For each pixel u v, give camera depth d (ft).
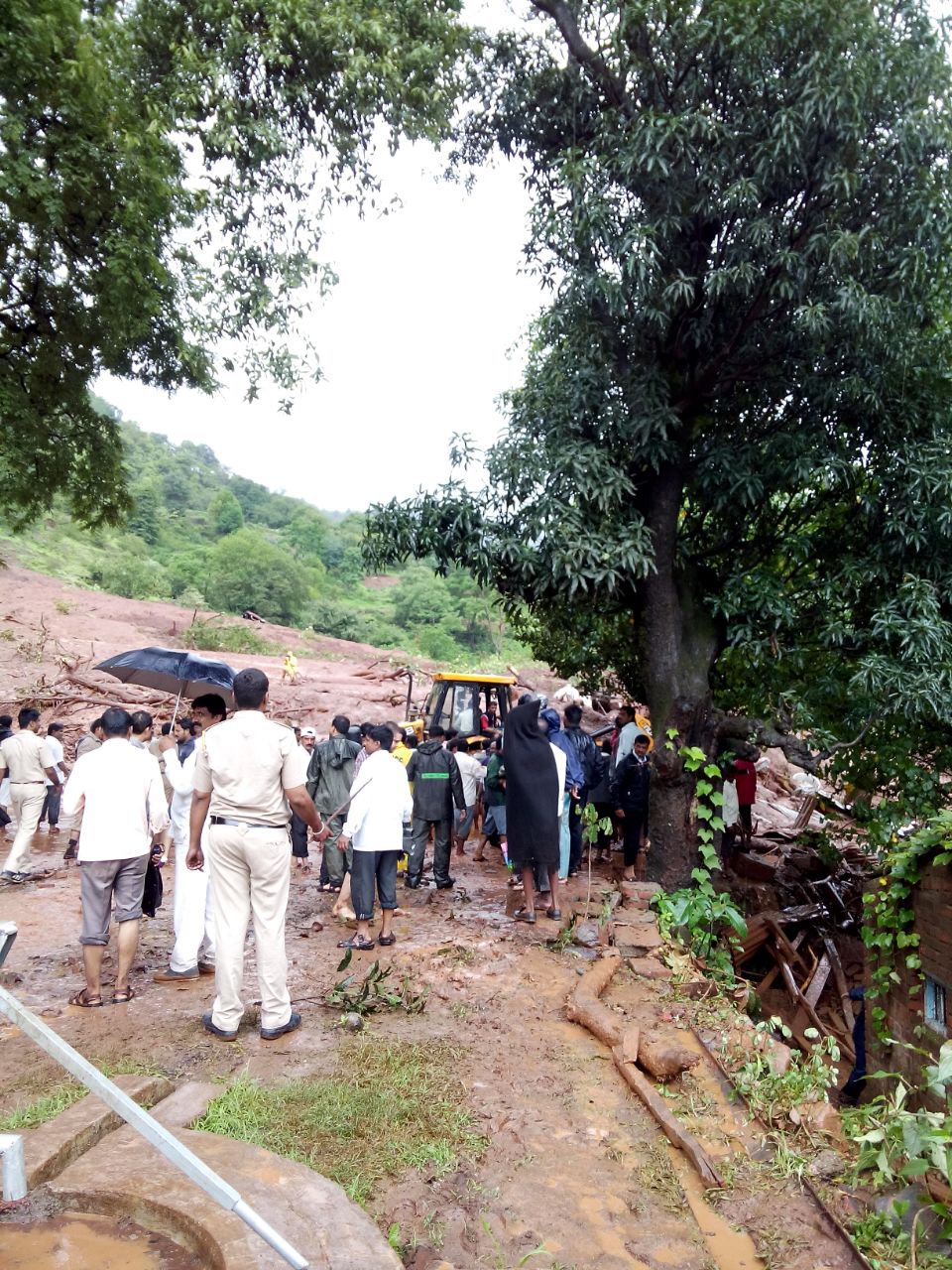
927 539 33.32
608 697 66.28
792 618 33.17
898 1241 12.95
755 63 29.48
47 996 20.21
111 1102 8.16
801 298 30.96
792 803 60.03
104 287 33.78
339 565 310.24
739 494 34.12
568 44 33.91
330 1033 18.30
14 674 74.33
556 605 38.19
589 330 33.96
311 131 37.47
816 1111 16.26
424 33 36.22
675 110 31.78
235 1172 11.89
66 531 183.93
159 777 20.33
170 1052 16.85
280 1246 7.91
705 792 30.86
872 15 28.96
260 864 17.67
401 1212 12.53
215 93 34.04
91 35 30.68
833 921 41.93
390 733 24.68
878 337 30.63
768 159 29.58
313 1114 14.56
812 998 36.94
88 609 111.14
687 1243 12.66
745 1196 13.93
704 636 36.63
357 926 26.30
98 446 41.88
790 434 33.91
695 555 38.99
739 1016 20.49
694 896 28.04
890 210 31.27
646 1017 20.44
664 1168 14.49
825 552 37.88
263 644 119.55
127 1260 9.89
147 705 68.69
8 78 28.81
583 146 34.81
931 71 29.68
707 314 32.73
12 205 30.60
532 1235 12.49
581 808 33.86
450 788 32.58
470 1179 13.60
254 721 17.88
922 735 37.09
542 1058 18.13
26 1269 9.57
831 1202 13.84
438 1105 15.44
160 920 27.22
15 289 34.55
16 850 32.73
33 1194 10.94
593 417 34.76
